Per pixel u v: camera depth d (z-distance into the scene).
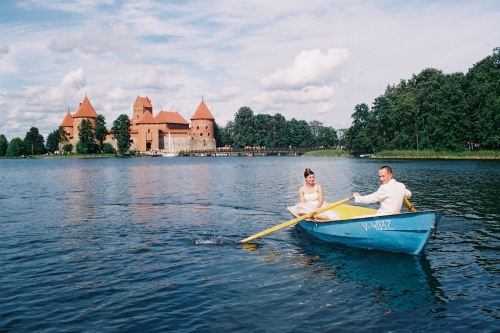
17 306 6.47
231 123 172.12
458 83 71.31
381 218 9.21
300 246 10.13
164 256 9.25
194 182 29.56
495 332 5.55
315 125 178.62
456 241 10.20
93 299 6.75
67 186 27.11
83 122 120.00
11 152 132.88
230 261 8.88
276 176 35.50
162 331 5.64
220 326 5.78
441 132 67.00
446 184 23.61
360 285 7.39
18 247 10.05
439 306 6.43
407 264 8.55
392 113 79.12
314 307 6.43
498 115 58.66
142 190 23.86
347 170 42.03
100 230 12.08
